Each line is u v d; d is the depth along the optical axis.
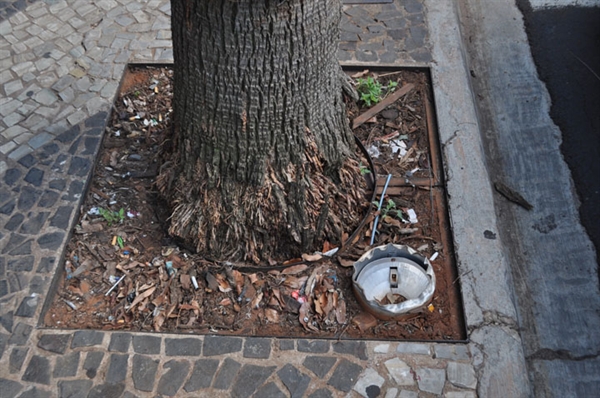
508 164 4.87
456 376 3.44
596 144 4.93
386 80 5.05
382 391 3.39
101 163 4.45
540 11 5.93
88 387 3.39
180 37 3.37
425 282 3.76
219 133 3.56
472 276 3.86
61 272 3.90
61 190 4.24
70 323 3.69
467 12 5.99
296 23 3.22
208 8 3.14
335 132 3.89
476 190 4.29
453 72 5.04
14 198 4.20
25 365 3.46
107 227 4.10
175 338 3.59
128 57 5.12
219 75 3.35
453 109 4.77
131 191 4.30
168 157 4.11
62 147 4.49
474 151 4.50
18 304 3.70
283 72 3.34
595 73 5.40
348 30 5.39
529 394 3.38
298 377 3.45
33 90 4.86
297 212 3.83
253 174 3.67
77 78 4.95
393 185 4.36
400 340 3.59
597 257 4.34
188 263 3.94
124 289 3.83
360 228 4.09
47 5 5.53
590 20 5.81
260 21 3.16
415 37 5.32
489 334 3.61
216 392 3.39
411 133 4.69
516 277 4.26
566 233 4.46
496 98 5.30
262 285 3.86
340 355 3.53
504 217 4.56
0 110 4.71
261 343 3.57
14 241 3.98
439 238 4.10
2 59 5.07
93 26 5.36
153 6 5.55
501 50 5.65
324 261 3.98
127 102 4.83
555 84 5.36
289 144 3.62
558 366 3.84
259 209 3.76
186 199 3.87
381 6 5.60
